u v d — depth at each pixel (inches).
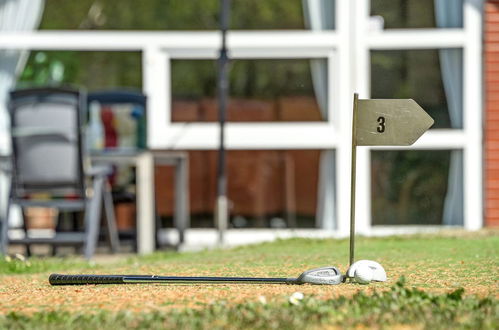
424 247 525.3
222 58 711.7
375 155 733.9
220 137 708.0
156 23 737.0
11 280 428.5
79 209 654.5
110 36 735.1
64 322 275.4
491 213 730.2
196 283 369.7
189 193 730.2
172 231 726.5
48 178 610.5
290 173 733.9
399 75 737.6
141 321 268.2
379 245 548.4
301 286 353.4
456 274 391.5
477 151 732.7
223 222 706.2
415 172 733.3
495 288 347.3
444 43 733.9
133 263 510.0
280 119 735.7
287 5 737.6
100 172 618.8
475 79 734.5
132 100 682.8
